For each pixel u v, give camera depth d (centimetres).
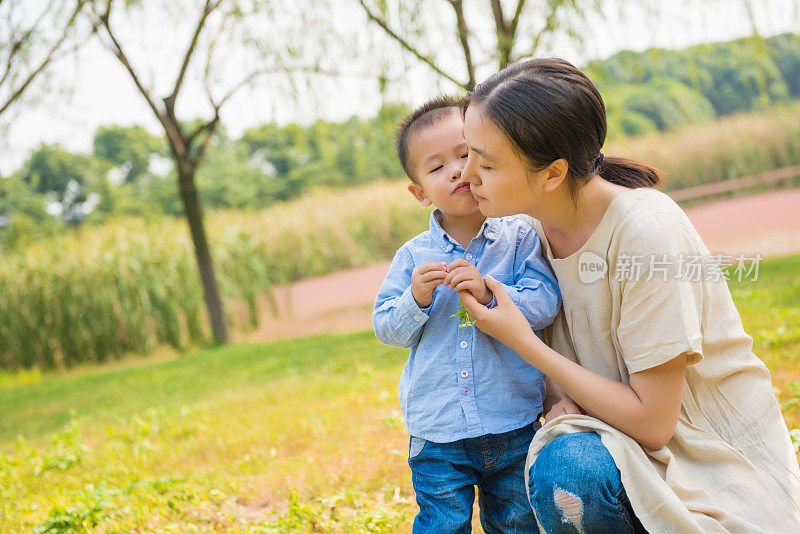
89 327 1130
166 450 409
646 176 176
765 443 160
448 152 194
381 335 196
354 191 1588
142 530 269
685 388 164
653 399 156
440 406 187
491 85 162
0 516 307
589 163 162
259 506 294
